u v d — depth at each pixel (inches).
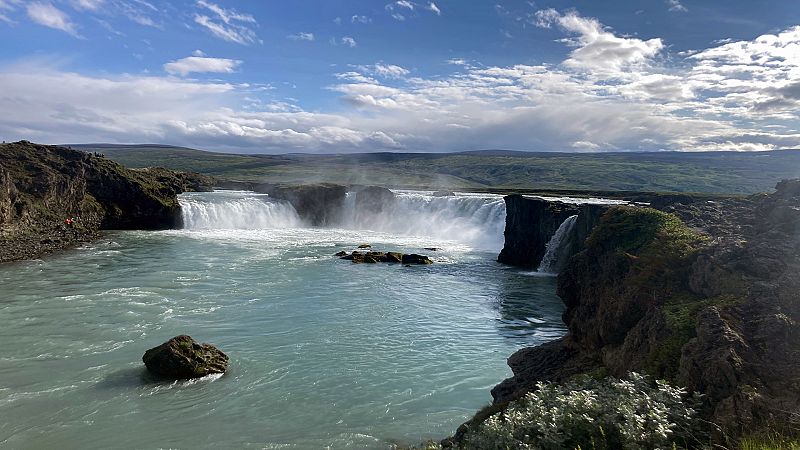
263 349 1128.2
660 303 653.3
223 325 1288.1
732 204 966.4
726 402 405.4
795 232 687.1
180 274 1891.0
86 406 850.1
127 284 1701.5
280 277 1902.1
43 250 2303.2
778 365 431.2
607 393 410.6
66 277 1792.6
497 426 406.0
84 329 1221.7
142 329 1230.9
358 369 1031.6
